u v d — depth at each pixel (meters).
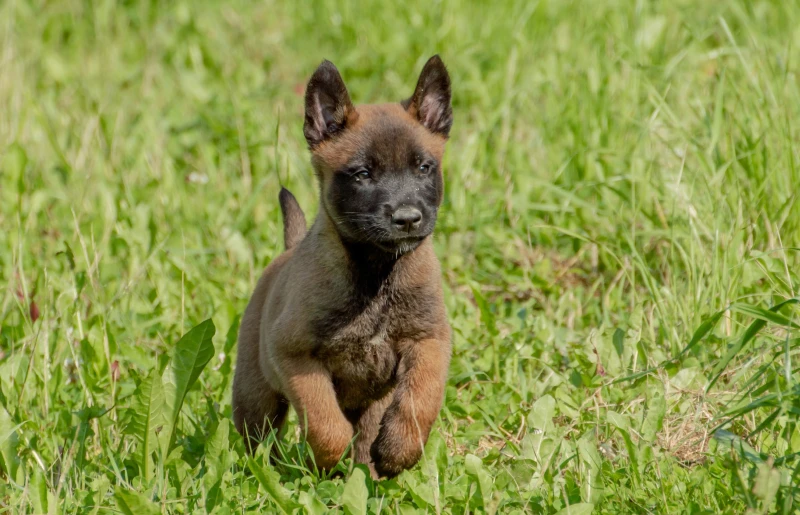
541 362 9.98
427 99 9.55
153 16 20.61
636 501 7.48
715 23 17.06
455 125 15.98
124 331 11.11
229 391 10.18
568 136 14.12
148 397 7.96
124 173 14.73
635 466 7.73
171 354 8.20
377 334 8.73
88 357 10.07
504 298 12.34
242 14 20.58
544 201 13.45
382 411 9.47
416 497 7.59
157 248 11.98
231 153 15.52
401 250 8.54
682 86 14.19
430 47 17.78
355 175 8.92
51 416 9.37
